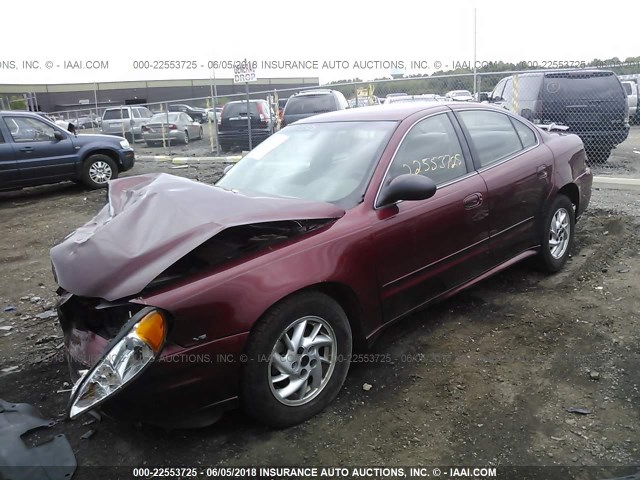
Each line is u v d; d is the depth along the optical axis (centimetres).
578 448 267
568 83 997
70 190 1125
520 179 428
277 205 305
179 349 253
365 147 368
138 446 281
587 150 1020
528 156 448
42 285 562
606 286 455
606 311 409
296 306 284
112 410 252
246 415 300
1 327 449
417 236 348
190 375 256
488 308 426
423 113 394
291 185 369
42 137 1042
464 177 393
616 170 988
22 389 343
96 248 280
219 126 1598
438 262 366
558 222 480
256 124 1562
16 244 736
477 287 466
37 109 2962
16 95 3438
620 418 287
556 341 370
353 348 337
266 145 439
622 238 578
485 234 401
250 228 301
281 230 307
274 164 400
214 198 305
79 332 293
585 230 618
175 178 342
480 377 333
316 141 400
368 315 325
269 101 1627
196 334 256
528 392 315
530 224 446
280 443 280
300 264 289
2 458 264
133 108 2200
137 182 377
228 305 263
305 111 1376
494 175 410
